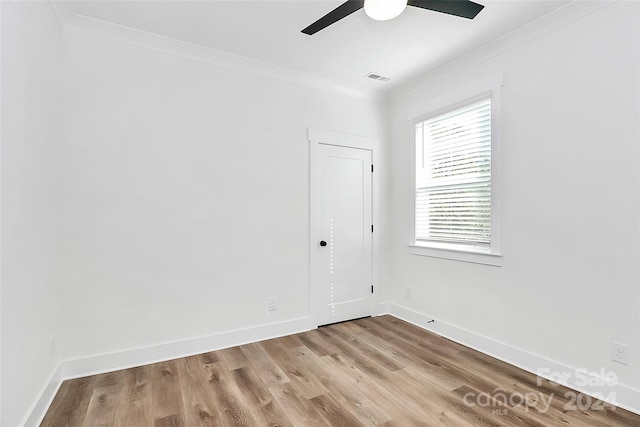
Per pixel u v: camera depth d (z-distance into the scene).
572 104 2.18
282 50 2.78
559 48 2.25
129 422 1.82
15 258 1.55
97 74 2.40
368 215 3.73
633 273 1.91
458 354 2.72
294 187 3.23
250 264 3.00
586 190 2.11
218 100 2.86
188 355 2.69
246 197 2.98
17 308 1.57
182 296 2.70
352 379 2.30
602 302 2.04
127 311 2.49
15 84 1.56
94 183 2.39
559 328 2.25
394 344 2.94
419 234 3.49
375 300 3.79
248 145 3.00
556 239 2.27
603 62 2.03
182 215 2.70
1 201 1.42
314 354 2.72
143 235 2.55
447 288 3.12
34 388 1.78
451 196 3.11
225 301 2.88
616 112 1.97
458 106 3.00
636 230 1.90
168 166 2.65
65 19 2.27
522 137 2.48
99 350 2.39
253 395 2.09
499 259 2.63
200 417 1.87
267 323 3.08
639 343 1.88
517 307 2.51
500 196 2.63
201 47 2.73
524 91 2.46
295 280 3.24
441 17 2.30
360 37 2.57
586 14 2.10
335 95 3.50
